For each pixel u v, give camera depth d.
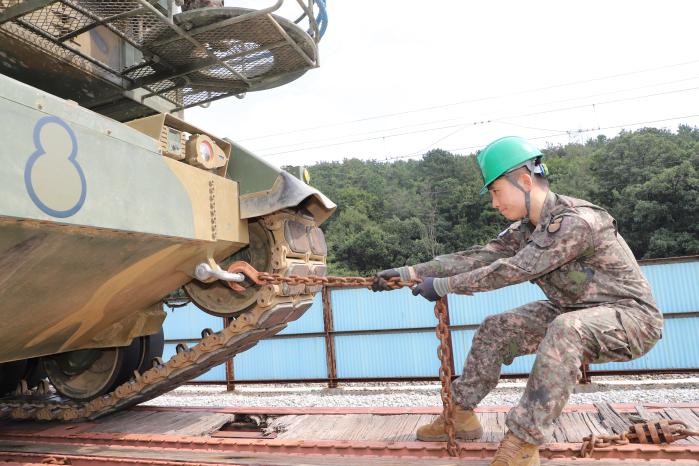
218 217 4.02
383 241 64.62
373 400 10.12
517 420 2.63
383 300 12.33
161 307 5.03
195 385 13.43
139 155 3.29
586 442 3.06
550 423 2.62
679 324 10.88
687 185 46.69
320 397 10.78
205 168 3.96
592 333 2.68
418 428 3.78
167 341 13.22
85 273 3.33
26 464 3.64
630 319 2.74
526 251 2.77
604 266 2.86
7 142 2.47
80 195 2.82
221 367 12.99
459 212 69.06
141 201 3.25
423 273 3.36
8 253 2.72
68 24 4.17
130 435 4.14
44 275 3.08
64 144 2.76
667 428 3.12
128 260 3.51
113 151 3.08
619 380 11.47
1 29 3.87
